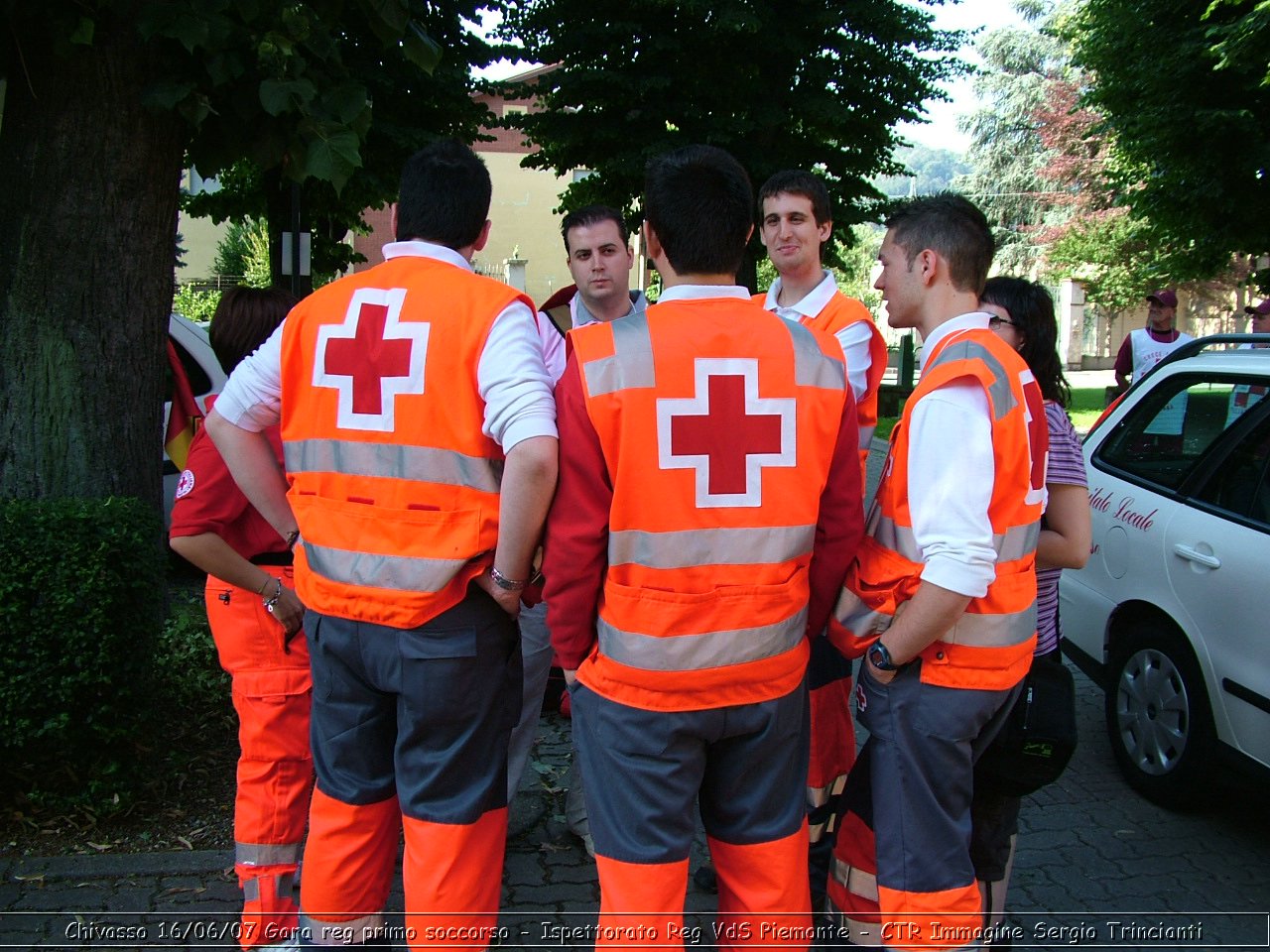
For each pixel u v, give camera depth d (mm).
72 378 3850
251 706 2686
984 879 2537
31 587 3094
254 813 2686
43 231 3797
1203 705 3578
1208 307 29156
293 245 7316
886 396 17422
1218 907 3168
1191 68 10883
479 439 2246
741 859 2188
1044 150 33781
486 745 2336
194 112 3723
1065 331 33156
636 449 2021
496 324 2229
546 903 3084
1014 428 2188
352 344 2285
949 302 2316
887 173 15625
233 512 2643
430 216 2375
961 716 2205
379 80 9578
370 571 2254
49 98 3768
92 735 3268
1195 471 3873
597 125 14023
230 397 2416
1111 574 4129
